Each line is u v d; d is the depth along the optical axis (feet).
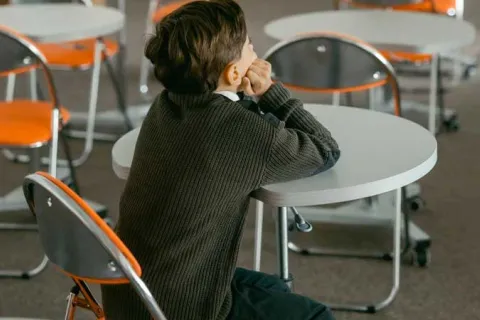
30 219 12.41
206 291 5.98
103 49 14.23
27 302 10.13
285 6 25.73
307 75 10.48
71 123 16.08
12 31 10.48
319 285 10.44
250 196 6.23
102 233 5.45
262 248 11.41
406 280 10.52
